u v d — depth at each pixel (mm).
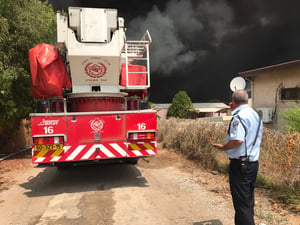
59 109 5188
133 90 6461
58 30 4973
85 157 4816
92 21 5000
